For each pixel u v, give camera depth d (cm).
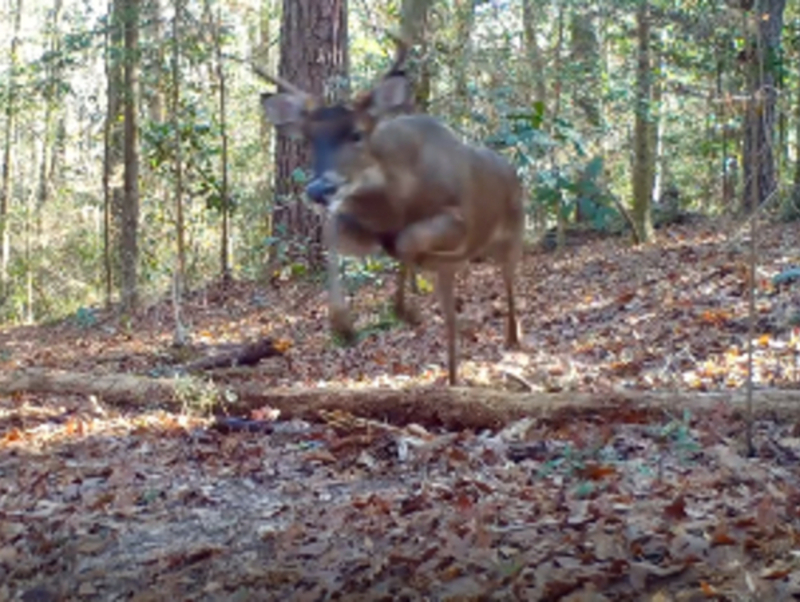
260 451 294
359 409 319
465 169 259
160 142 700
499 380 347
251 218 830
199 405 346
